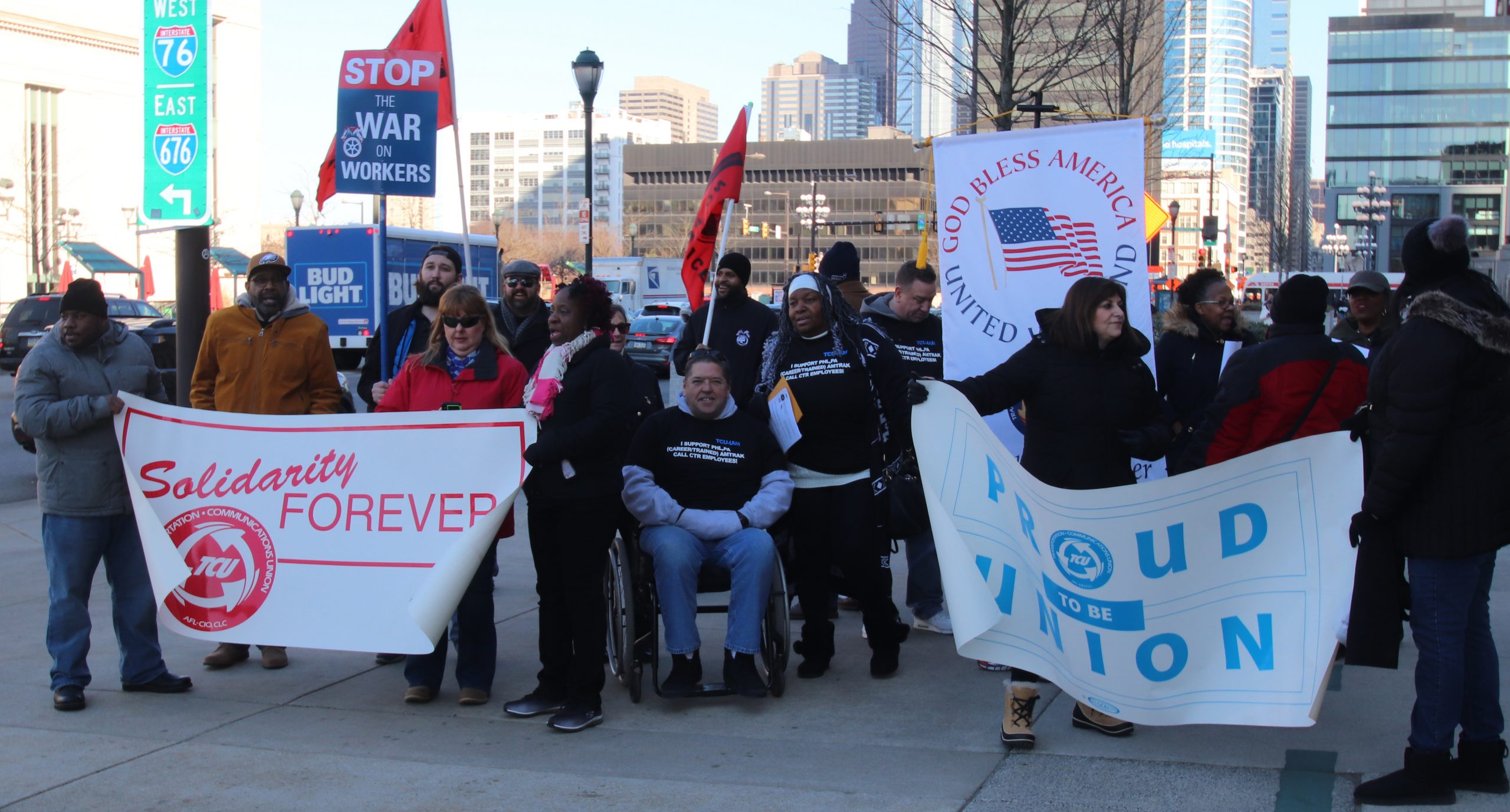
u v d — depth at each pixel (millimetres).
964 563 4785
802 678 6055
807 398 5762
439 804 4375
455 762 4840
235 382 6172
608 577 6129
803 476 5855
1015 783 4527
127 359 5680
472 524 5438
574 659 5277
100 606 7559
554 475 5215
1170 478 4828
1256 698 4637
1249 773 4605
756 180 110375
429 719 5430
